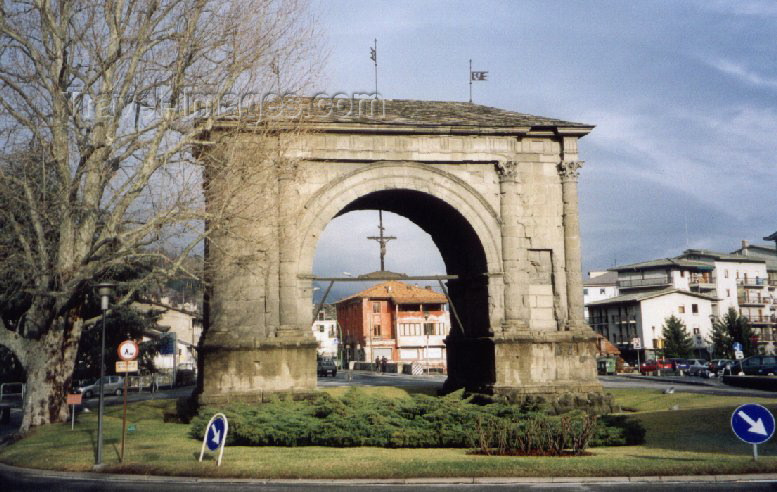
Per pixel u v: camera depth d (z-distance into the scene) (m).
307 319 28.95
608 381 55.12
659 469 15.41
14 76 24.25
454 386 33.97
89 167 24.41
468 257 33.03
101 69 24.06
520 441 18.94
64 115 24.30
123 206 23.92
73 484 15.82
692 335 96.31
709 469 15.40
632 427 20.52
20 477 17.05
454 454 18.56
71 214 24.72
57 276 24.45
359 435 20.47
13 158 24.58
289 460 17.42
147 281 25.62
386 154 30.30
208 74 25.20
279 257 28.92
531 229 31.31
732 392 37.75
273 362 28.12
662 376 65.50
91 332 46.22
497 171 31.27
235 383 27.83
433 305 101.69
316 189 29.72
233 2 24.98
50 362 25.83
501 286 30.59
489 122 31.17
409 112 32.25
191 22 24.45
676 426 23.52
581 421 19.62
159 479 16.20
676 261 103.75
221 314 28.33
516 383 29.80
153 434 23.47
